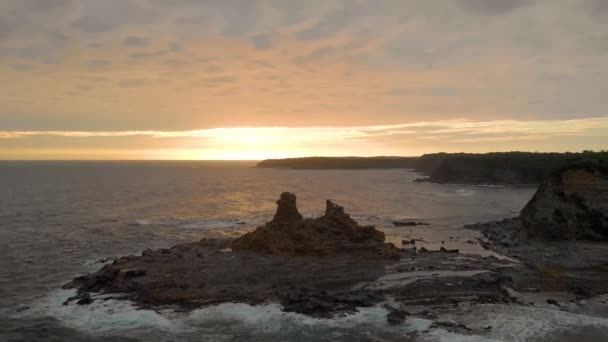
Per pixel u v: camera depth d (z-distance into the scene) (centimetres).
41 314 3562
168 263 4778
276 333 3189
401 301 3709
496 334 3120
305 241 5306
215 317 3441
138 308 3616
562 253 5312
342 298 3662
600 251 5322
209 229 7781
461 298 3759
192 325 3325
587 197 6103
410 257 5094
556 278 4341
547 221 6234
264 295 3816
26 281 4491
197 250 5409
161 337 3156
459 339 3038
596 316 3450
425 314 3444
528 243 6044
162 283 4078
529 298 3812
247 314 3478
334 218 5691
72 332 3250
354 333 3167
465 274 4356
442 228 7669
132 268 4566
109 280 4194
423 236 6862
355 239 5450
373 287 4028
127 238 6906
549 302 3709
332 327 3262
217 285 4072
